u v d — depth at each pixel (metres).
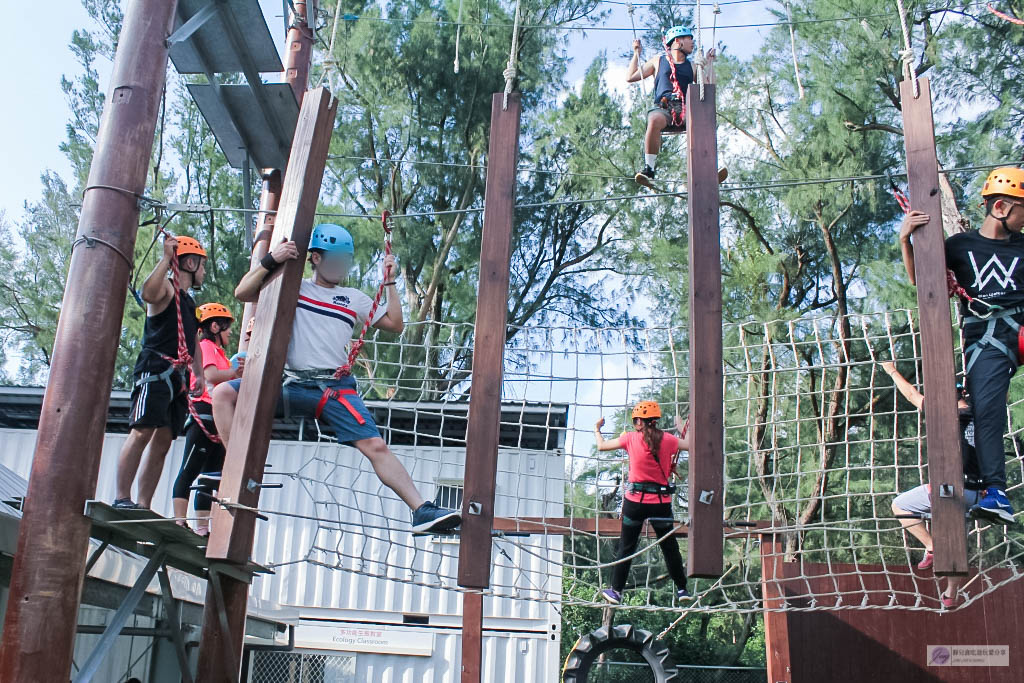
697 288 4.41
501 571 10.80
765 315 16.25
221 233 19.80
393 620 11.01
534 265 20.20
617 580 5.93
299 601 10.95
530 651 10.61
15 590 4.60
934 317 4.39
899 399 15.65
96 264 5.04
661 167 18.48
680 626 19.38
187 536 5.27
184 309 5.73
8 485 7.07
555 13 18.16
